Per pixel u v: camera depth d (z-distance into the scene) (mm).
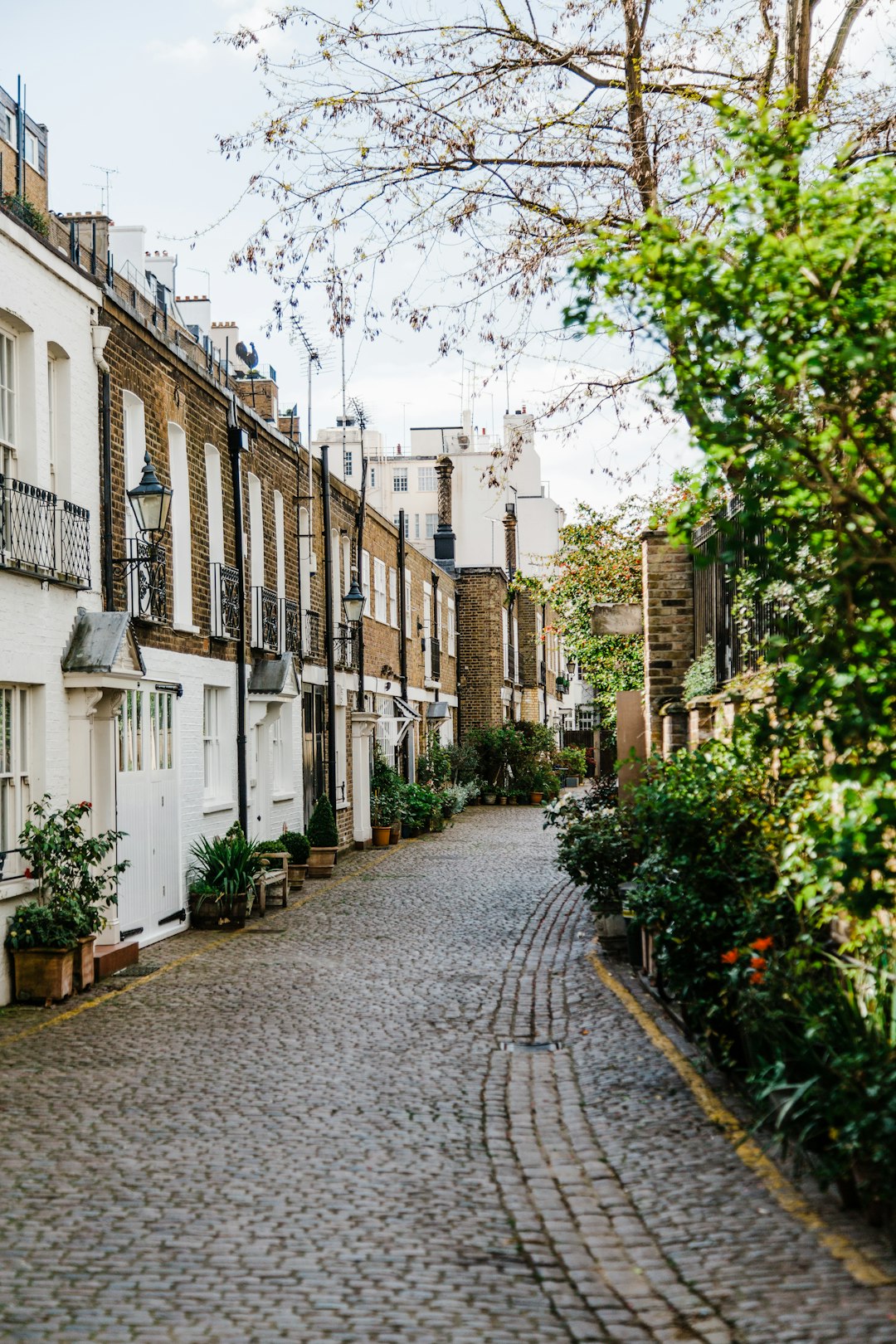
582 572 24609
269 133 11172
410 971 12523
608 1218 5664
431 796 30828
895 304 5004
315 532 24250
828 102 10641
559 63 11555
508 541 51750
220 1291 4895
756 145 5504
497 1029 9836
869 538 5250
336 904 18016
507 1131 7109
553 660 59531
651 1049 8789
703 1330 4477
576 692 68312
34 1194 6051
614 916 13180
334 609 25562
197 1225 5613
